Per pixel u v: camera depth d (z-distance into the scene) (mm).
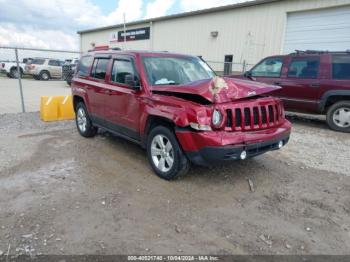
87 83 6078
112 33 28391
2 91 15922
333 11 13000
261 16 15523
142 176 4473
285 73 8555
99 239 2945
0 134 6820
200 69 5398
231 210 3557
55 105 8445
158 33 22781
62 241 2898
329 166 5074
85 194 3885
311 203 3760
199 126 3670
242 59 16812
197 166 4859
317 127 8453
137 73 4707
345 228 3225
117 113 5176
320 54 7988
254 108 4000
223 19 17547
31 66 25125
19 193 3883
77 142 6223
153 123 4492
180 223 3256
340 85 7602
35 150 5621
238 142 3711
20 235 2982
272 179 4461
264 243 2945
